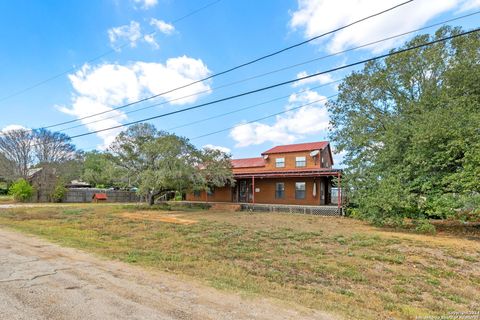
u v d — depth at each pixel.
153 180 16.89
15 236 8.27
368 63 15.43
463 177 9.01
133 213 15.86
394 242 8.24
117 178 18.02
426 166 10.16
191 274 4.88
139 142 17.91
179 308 3.32
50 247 6.78
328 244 8.04
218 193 23.94
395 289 4.70
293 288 4.46
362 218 12.87
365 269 5.76
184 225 11.24
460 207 9.40
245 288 4.19
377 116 14.79
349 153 14.38
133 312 3.16
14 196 25.34
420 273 5.60
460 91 11.52
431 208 10.32
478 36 12.28
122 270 4.96
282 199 20.44
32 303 3.34
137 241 8.09
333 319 3.16
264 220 13.44
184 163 16.98
